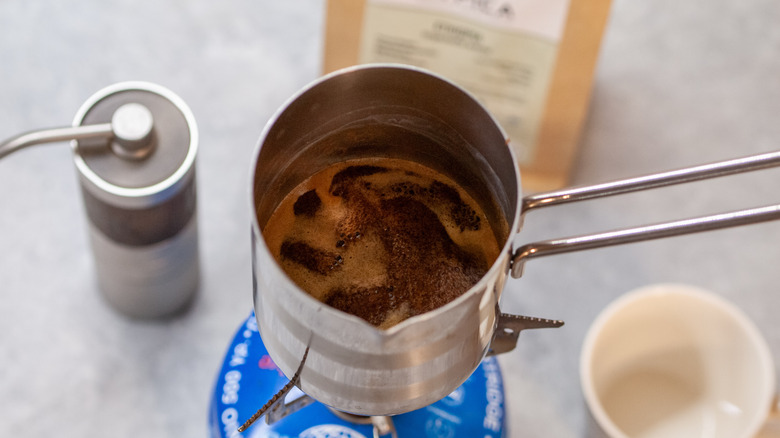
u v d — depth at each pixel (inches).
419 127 20.9
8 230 28.8
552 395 28.1
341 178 21.5
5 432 27.4
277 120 19.5
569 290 28.8
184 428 27.7
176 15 30.6
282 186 21.0
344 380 19.3
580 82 28.1
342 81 19.9
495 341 21.4
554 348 28.4
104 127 24.0
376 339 18.3
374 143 21.5
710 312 26.3
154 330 28.4
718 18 31.1
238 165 29.6
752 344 26.1
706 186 29.7
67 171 29.3
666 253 29.2
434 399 20.0
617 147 30.0
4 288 28.4
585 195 20.0
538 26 27.7
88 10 30.5
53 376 27.9
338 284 20.6
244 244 29.2
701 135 30.2
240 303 28.7
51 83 29.9
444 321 18.4
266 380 24.5
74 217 29.1
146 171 24.3
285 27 30.8
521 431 27.9
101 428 27.6
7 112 29.5
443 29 28.1
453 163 21.3
